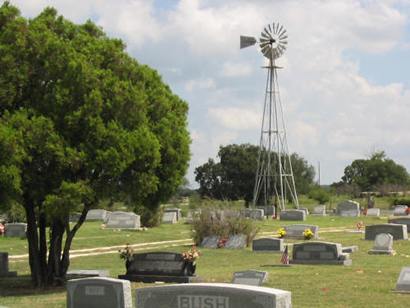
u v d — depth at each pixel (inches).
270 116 3078.2
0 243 1638.8
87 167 854.5
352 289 852.0
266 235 1988.2
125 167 866.8
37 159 849.5
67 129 856.9
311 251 1208.8
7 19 899.4
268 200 3447.3
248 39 2987.2
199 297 497.4
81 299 649.6
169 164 968.3
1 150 808.3
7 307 719.7
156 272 951.0
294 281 931.3
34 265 968.9
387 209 3567.9
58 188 847.7
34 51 874.8
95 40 936.9
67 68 858.8
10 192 828.6
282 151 3422.7
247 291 482.0
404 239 1761.8
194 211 1814.7
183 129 999.6
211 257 1382.9
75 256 1432.1
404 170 5324.8
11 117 840.9
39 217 977.5
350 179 5580.7
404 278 839.1
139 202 962.7
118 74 923.4
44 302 796.0
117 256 1432.1
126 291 637.3
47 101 858.8
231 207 1706.4
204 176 4325.8
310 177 5088.6
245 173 4207.7
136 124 903.7
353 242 1715.1
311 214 3036.4
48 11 952.3
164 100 964.6
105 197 892.6
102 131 852.6
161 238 1845.5
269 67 3021.7
